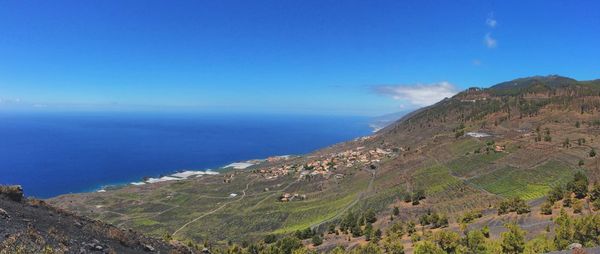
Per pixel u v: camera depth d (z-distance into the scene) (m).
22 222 24.75
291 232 172.12
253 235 181.12
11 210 26.48
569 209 100.38
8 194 29.52
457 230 104.44
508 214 113.50
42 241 23.17
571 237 56.03
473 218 119.94
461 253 67.81
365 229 136.88
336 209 199.38
